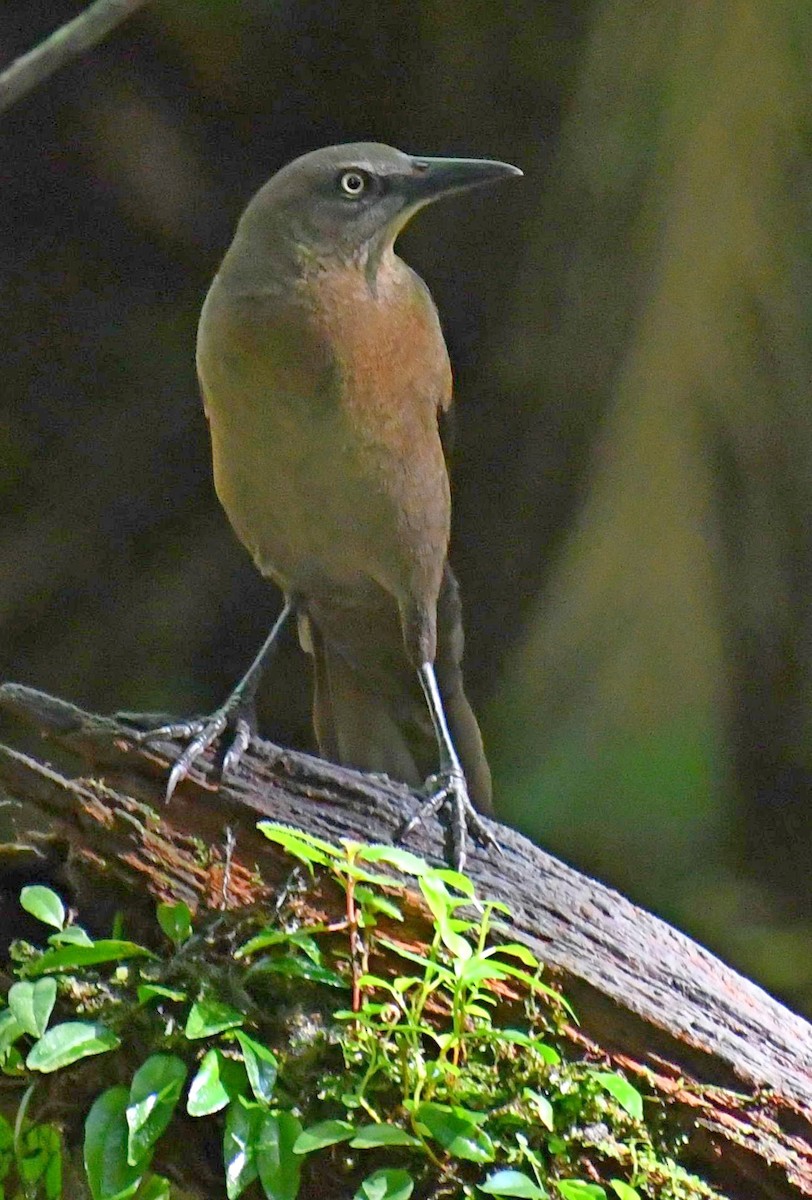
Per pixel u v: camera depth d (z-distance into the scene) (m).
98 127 12.63
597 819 10.98
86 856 5.30
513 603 12.16
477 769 7.85
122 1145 4.73
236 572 13.09
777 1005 5.80
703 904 11.07
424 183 7.18
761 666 11.33
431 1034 4.92
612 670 11.10
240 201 13.02
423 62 12.61
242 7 12.25
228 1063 4.86
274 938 4.98
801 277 11.04
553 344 11.93
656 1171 5.18
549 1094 5.13
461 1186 4.95
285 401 6.92
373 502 7.10
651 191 11.39
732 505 11.16
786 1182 5.31
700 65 11.13
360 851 5.05
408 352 7.04
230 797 5.58
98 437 13.09
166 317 13.06
